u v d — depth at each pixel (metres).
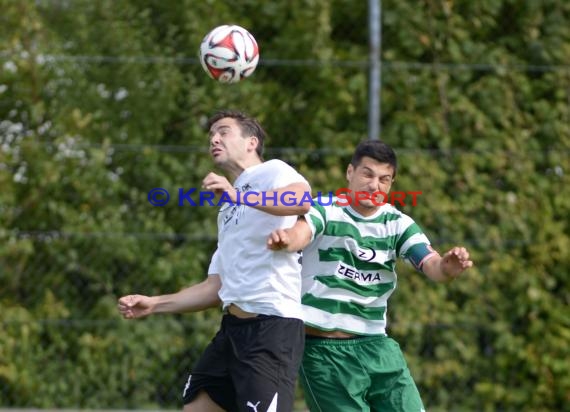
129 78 26.17
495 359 25.14
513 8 27.14
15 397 24.77
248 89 26.17
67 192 25.53
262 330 13.44
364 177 14.48
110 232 25.25
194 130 26.03
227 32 17.17
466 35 26.73
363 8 27.05
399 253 14.94
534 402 24.92
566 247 25.19
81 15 26.58
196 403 14.19
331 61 26.06
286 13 26.69
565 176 25.67
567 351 24.83
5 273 25.16
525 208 25.44
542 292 25.00
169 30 26.53
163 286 25.52
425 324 24.81
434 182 25.33
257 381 13.27
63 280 25.39
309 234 13.77
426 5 26.75
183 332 25.30
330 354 14.71
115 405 24.92
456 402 25.02
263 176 13.78
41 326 24.92
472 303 25.16
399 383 14.91
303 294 14.70
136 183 25.77
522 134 26.08
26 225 25.34
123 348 25.06
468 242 25.20
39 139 25.61
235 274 13.75
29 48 25.92
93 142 25.91
